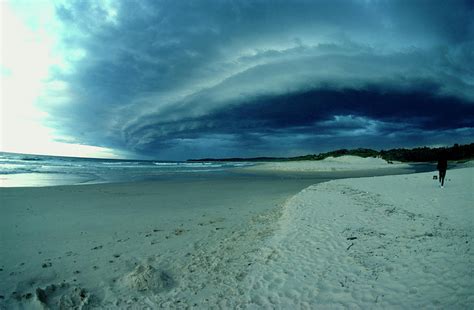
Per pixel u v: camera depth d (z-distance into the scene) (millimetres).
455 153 80188
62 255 6539
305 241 6625
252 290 4949
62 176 25703
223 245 7180
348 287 4621
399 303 4023
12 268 5820
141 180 24078
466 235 5887
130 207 11711
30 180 21609
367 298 4270
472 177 16547
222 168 48594
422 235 6180
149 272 5445
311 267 5422
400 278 4613
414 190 12023
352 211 8734
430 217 7480
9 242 7266
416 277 4555
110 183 20516
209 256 6523
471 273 4395
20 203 11898
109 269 5914
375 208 8938
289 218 8539
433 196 10320
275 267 5617
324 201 10359
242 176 30406
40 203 12055
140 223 9219
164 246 7176
